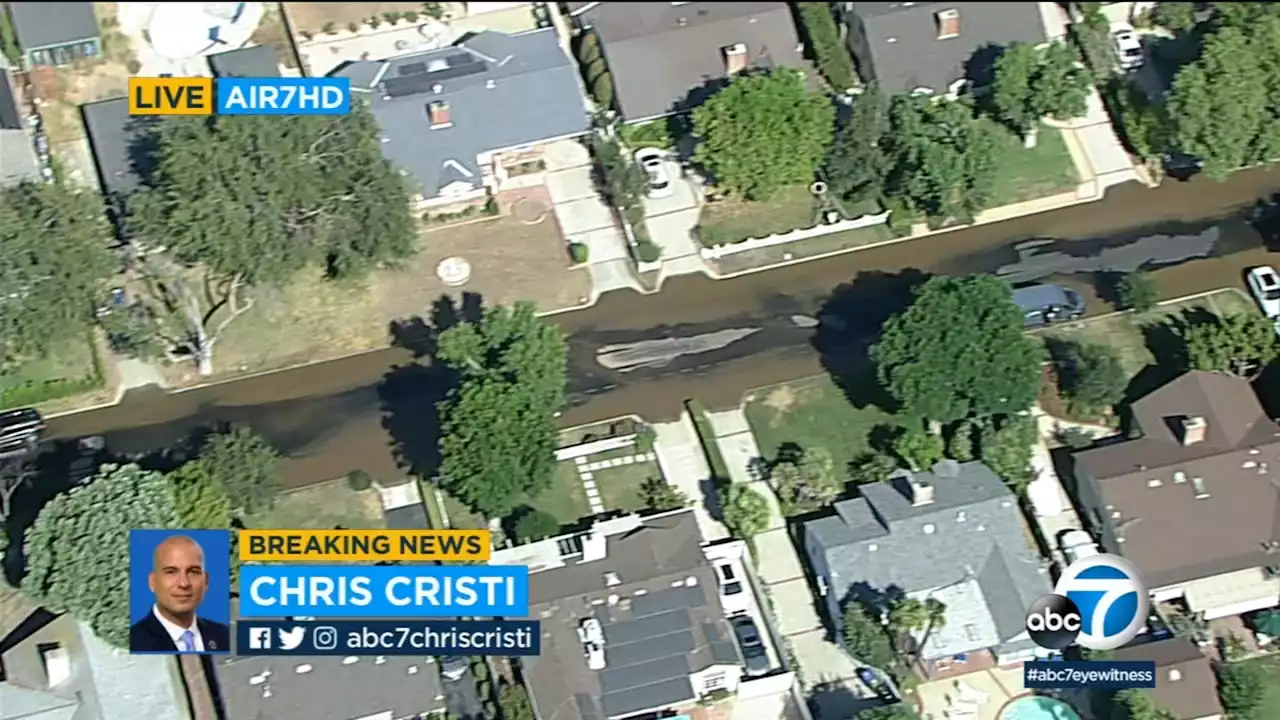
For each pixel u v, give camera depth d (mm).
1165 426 153500
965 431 154750
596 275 172375
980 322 154125
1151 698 140000
